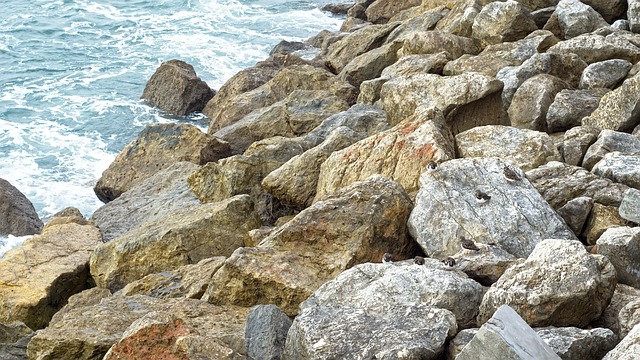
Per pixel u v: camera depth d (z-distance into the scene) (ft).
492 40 98.84
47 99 120.78
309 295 51.98
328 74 104.37
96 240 71.05
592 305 42.65
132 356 43.78
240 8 163.32
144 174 89.25
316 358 39.55
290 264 53.88
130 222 76.43
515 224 53.83
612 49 86.63
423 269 45.96
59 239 70.64
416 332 40.04
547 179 59.98
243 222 67.26
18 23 154.30
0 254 79.36
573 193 58.39
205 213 67.36
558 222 53.98
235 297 53.31
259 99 102.12
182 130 90.74
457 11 111.24
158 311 47.83
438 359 39.96
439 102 77.41
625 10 103.30
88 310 53.26
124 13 160.35
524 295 42.11
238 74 113.19
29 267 66.23
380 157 66.44
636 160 60.90
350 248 54.95
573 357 38.58
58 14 159.53
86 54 139.54
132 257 65.16
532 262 44.09
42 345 49.29
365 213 56.44
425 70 92.53
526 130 69.10
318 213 56.70
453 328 40.42
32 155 102.99
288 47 134.62
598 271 43.37
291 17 158.10
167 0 167.22
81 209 90.27
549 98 77.97
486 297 43.42
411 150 65.57
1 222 82.69
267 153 77.36
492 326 35.73
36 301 62.49
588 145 67.26
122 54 139.44
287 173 70.69
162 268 64.85
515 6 97.60
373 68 105.70
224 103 109.40
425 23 113.50
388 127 81.30
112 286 65.16
